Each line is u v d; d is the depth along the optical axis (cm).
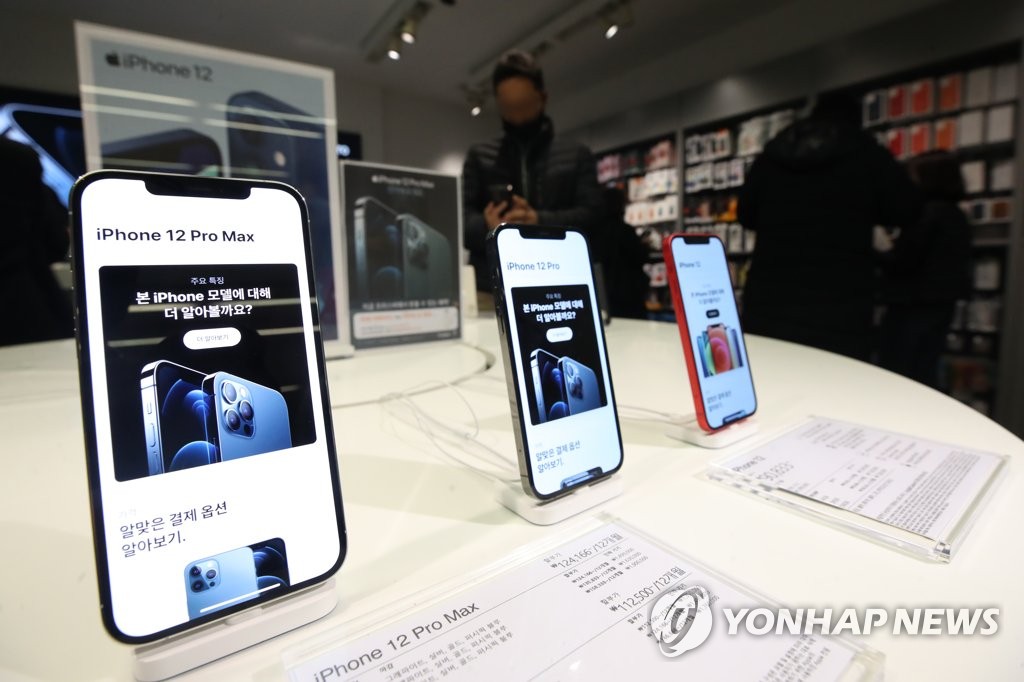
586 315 48
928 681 24
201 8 349
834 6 312
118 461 27
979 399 261
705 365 57
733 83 353
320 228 101
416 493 46
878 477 45
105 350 28
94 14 352
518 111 178
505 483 45
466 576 32
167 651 25
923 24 254
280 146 95
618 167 464
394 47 375
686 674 24
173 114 85
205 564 28
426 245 118
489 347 118
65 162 362
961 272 220
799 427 60
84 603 31
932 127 265
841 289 162
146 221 30
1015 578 32
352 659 25
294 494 31
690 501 43
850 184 158
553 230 48
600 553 34
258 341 33
